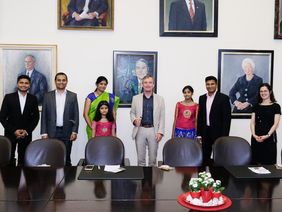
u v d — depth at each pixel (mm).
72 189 2361
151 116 4227
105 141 3447
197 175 2736
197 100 5086
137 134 4246
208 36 4996
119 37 4941
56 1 4836
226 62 5062
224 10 5023
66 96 4316
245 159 3404
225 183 2514
